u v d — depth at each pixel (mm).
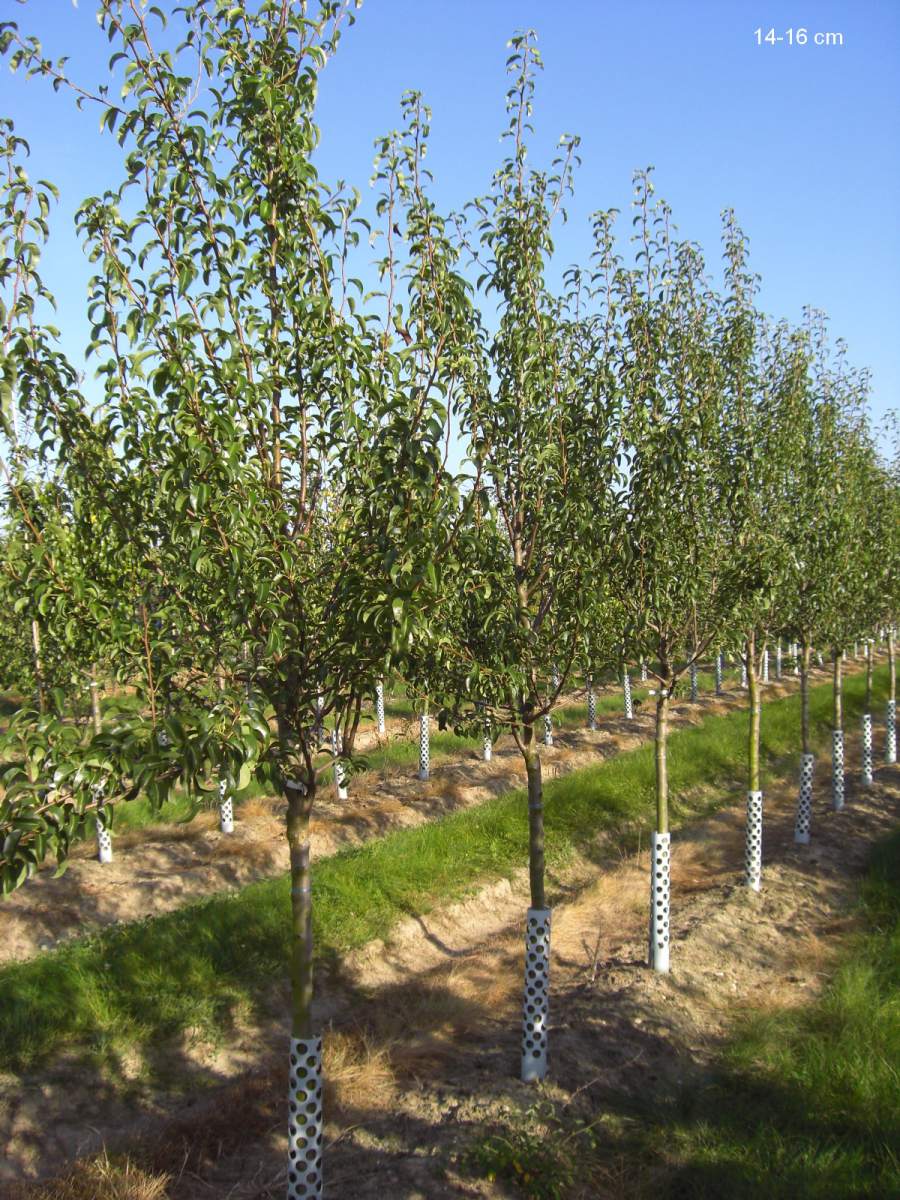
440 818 13789
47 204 3820
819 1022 6852
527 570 6078
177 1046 7098
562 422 6023
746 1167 5039
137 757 3389
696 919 9312
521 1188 4938
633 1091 6020
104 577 4219
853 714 22594
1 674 9180
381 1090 6133
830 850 11750
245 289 4125
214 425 3645
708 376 8203
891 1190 4707
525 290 6043
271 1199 5180
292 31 4195
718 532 7992
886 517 13953
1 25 3707
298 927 4480
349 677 4316
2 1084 6383
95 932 9258
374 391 4000
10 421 3549
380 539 3967
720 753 17406
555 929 9516
